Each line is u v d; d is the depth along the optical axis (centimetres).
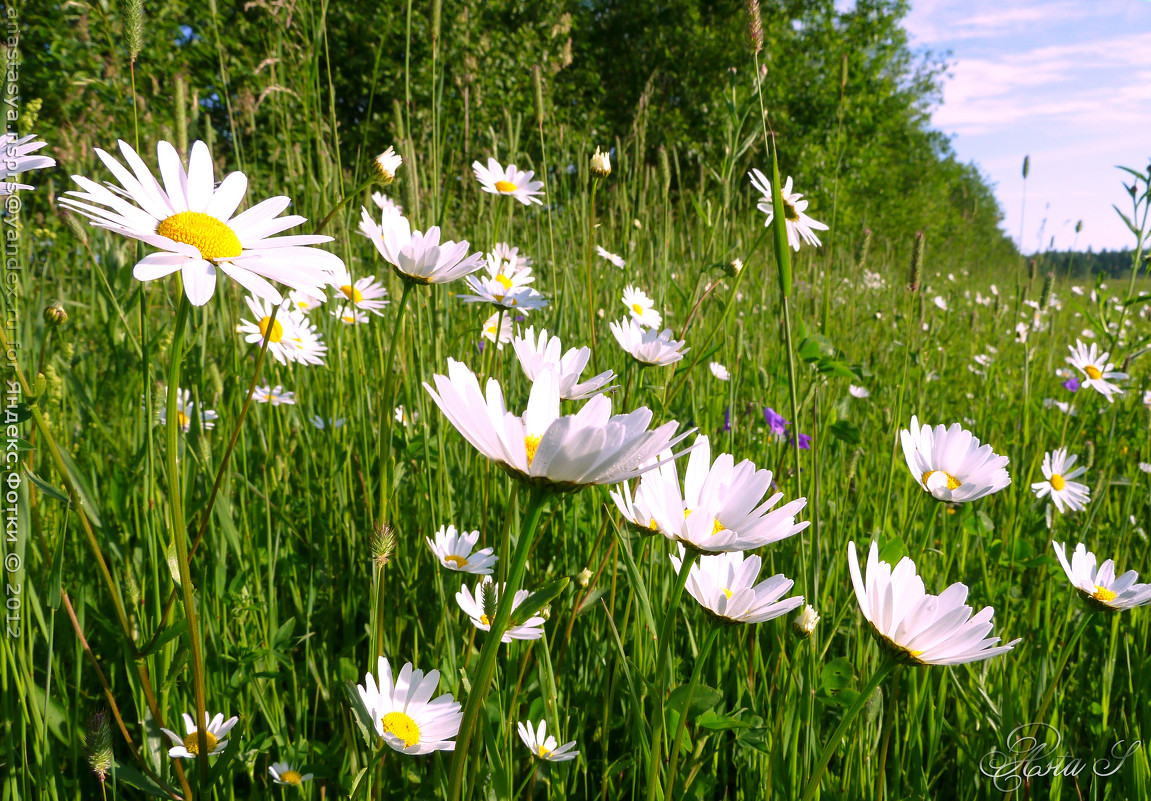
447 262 26
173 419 17
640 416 16
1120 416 63
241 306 44
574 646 33
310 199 45
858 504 38
